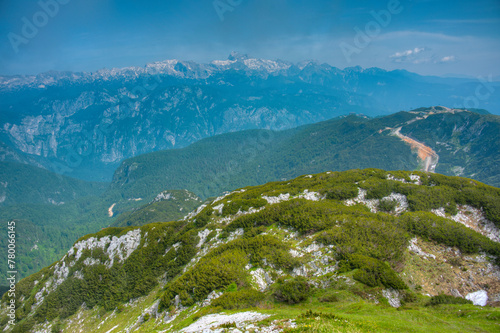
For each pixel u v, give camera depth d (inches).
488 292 2581.2
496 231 3740.2
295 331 1494.8
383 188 4648.1
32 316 5014.8
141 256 4982.8
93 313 4574.3
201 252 4407.0
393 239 3043.8
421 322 1732.3
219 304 2541.8
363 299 2245.3
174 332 2212.1
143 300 4183.1
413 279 2603.3
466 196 4205.2
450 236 3147.1
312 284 2571.4
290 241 3575.3
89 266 5329.7
